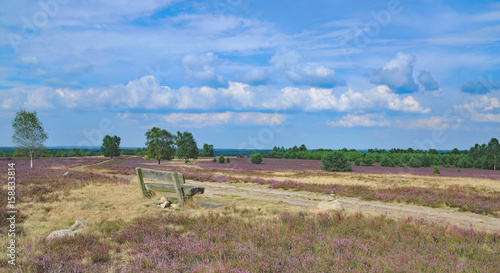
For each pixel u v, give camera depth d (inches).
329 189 781.3
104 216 383.9
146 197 540.4
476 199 630.5
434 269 219.3
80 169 1491.1
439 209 545.6
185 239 277.6
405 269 212.4
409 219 387.9
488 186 998.4
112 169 1507.1
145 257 232.4
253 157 2534.5
